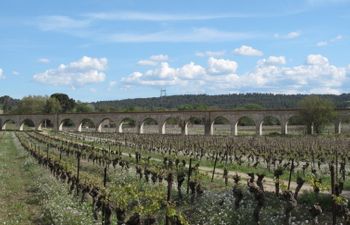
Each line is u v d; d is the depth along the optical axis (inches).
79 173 1243.8
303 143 3078.2
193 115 5280.5
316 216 748.6
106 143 3467.0
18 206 1031.0
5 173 1628.9
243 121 7111.2
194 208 923.4
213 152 2298.2
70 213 868.6
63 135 4805.6
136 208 683.4
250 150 2469.2
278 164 1855.3
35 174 1571.1
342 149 2659.9
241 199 858.8
